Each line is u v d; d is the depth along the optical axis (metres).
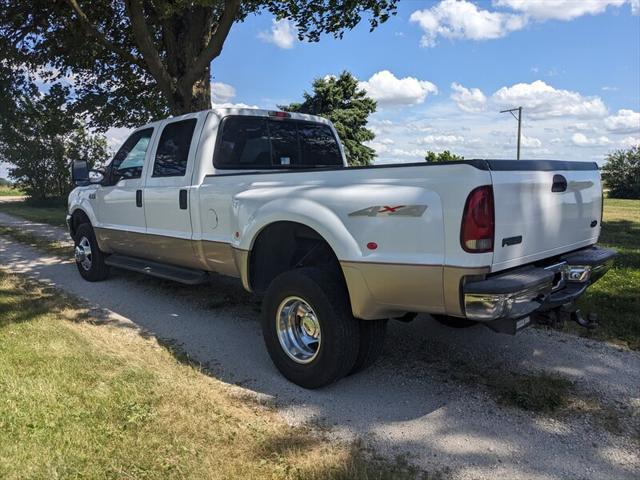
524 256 3.21
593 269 3.80
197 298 6.08
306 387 3.68
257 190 4.10
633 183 36.62
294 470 2.66
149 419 3.05
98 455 2.68
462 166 2.91
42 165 24.12
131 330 4.95
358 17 9.92
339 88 26.17
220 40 8.59
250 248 4.09
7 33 10.88
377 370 4.00
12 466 2.54
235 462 2.70
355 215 3.31
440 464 2.79
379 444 2.98
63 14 10.27
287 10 9.98
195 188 4.87
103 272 6.94
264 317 3.88
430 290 3.05
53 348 4.09
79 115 12.94
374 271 3.22
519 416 3.29
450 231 2.93
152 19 10.02
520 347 4.41
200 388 3.57
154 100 12.74
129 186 5.85
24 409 3.07
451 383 3.77
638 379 3.78
